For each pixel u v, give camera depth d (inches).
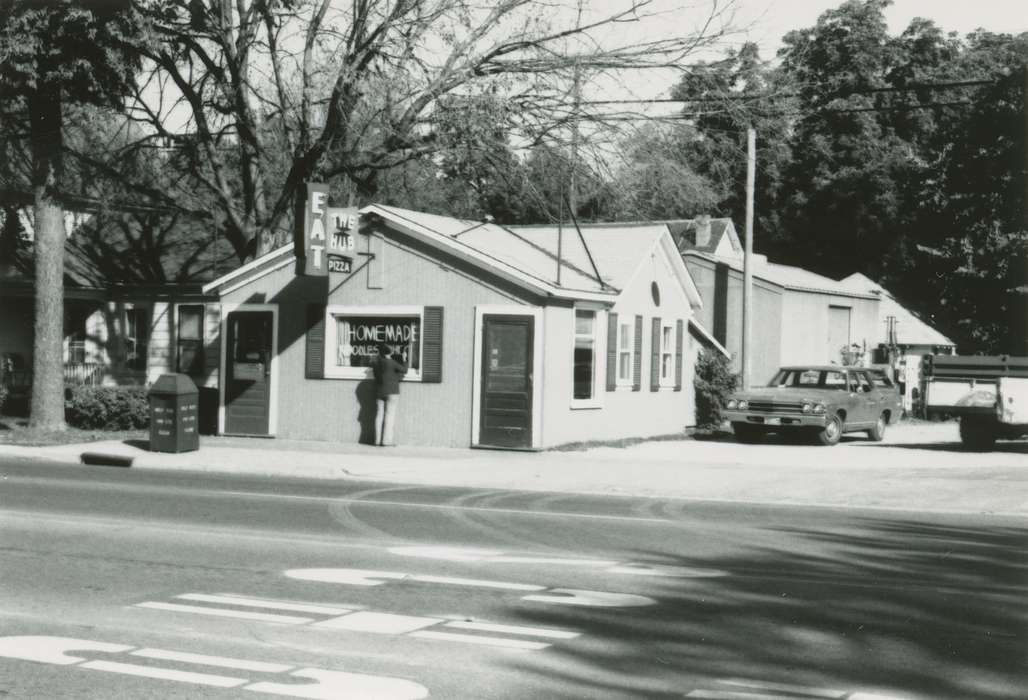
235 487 666.2
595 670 267.7
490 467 783.7
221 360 1013.8
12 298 1343.5
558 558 422.9
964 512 601.0
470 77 1024.2
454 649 286.2
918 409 1508.4
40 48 921.5
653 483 700.7
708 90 1042.7
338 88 1005.2
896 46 2349.9
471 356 911.0
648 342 1079.6
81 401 1051.9
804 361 1596.9
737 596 354.6
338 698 243.1
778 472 762.8
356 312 956.0
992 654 285.4
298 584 368.2
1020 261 2230.6
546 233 1103.6
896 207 2288.4
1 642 291.0
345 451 885.2
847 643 295.9
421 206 1278.3
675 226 1827.0
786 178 2315.5
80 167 1139.3
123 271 1263.5
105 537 459.8
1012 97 2090.3
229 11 1067.3
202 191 1264.8
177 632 302.8
